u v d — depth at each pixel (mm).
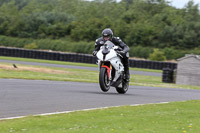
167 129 17859
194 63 79438
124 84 34969
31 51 134750
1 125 16609
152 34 198500
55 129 16609
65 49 192125
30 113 20359
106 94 32750
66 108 22906
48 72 74875
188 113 24109
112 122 18969
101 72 30406
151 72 107875
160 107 26344
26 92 29422
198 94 42781
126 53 32500
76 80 54781
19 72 65938
